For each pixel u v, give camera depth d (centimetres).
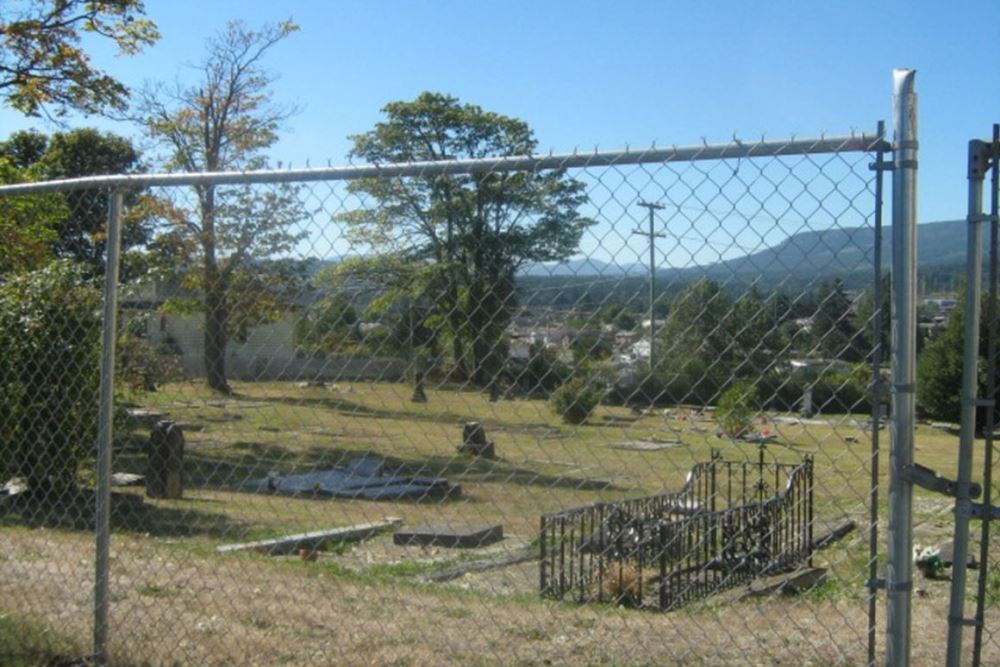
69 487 765
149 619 585
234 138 3750
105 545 454
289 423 509
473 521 1134
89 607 578
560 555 856
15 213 1131
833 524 960
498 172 356
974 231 290
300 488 1237
